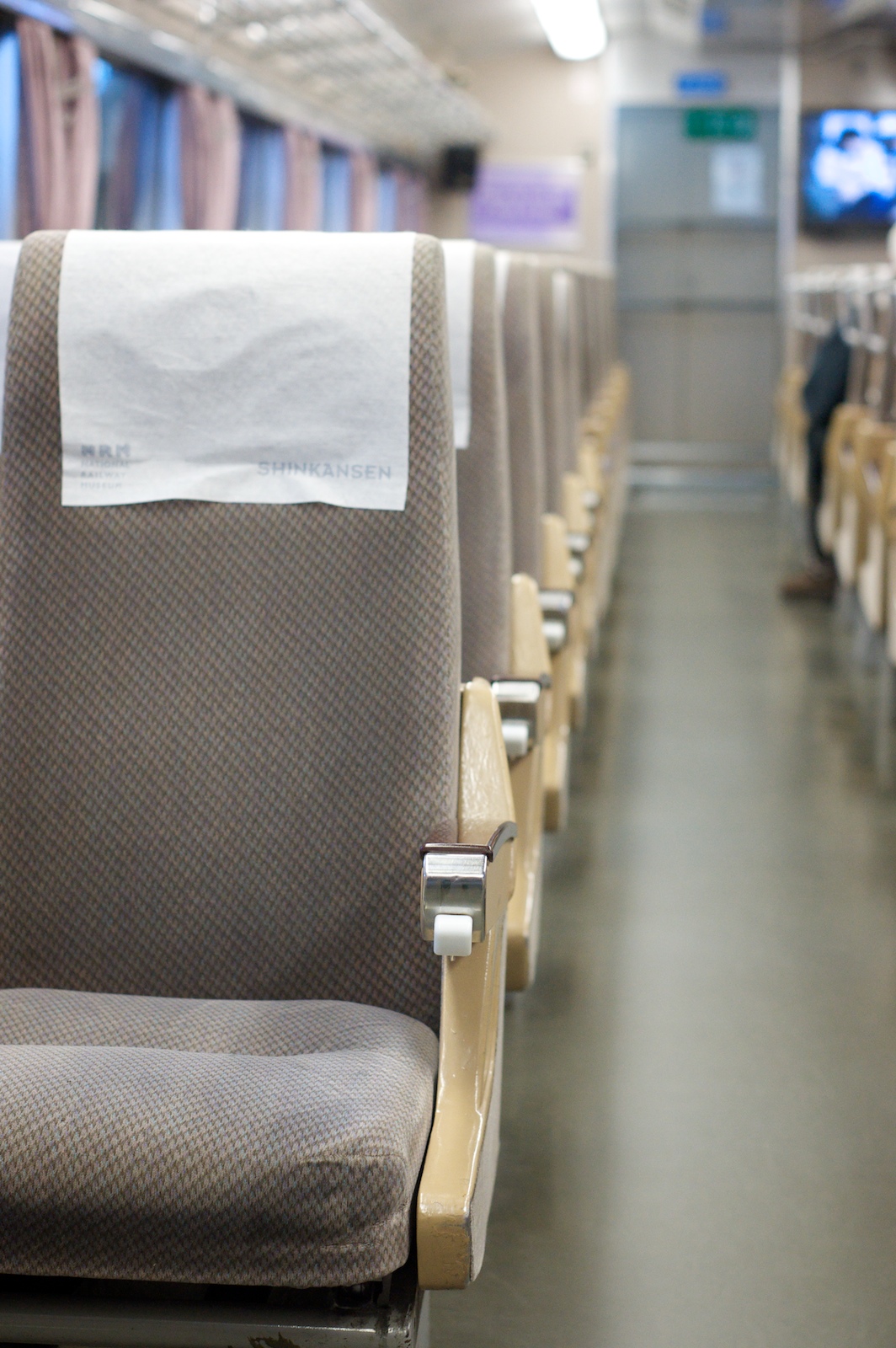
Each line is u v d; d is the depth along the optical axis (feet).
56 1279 3.98
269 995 4.83
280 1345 3.71
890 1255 6.17
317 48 29.01
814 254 44.14
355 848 4.75
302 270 4.75
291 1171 3.55
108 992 4.89
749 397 45.11
